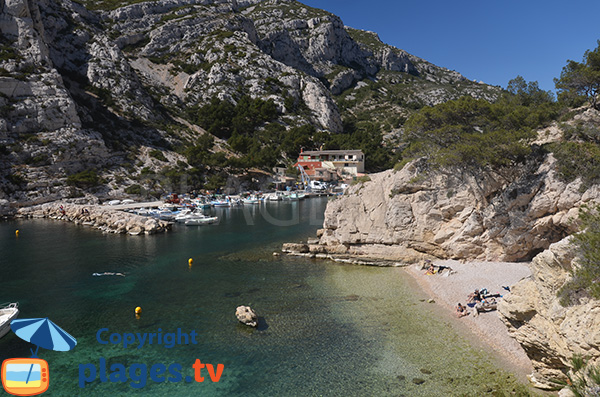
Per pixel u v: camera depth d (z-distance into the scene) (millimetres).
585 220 14625
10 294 29219
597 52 36406
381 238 36562
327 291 29016
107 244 46781
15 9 93938
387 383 16906
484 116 35781
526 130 30641
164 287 30625
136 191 84312
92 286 31016
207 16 190375
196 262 38125
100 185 83062
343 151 127500
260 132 138000
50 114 84125
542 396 15383
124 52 161875
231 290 29641
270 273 34062
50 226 59469
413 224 35281
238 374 17891
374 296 27703
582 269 12680
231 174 107188
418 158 36281
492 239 31094
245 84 160625
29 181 74375
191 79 156625
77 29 132875
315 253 39469
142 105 120125
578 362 11289
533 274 15688
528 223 29062
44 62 92062
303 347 20328
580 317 12719
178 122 129250
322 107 162375
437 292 27875
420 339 20906
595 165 25594
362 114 195875
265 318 24172
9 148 76000
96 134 90812
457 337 21047
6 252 42688
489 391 16047
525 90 52094
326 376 17562
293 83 167000
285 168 123562
